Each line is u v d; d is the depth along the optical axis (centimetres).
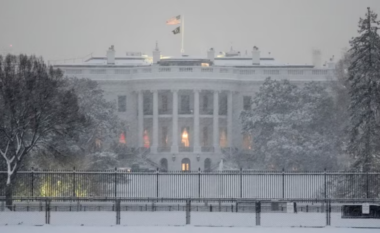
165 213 18088
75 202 19812
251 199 18288
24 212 17788
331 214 17938
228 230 15775
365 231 15662
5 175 19875
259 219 16525
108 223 16725
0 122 19975
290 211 18000
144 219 17138
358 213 16588
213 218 17312
